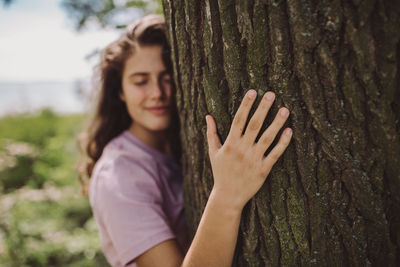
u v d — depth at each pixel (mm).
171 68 1377
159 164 1444
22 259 3475
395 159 831
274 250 981
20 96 9711
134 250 1144
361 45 762
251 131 884
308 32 785
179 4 991
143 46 1361
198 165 1109
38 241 3656
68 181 5223
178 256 1131
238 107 925
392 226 897
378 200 875
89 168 1863
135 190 1259
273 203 955
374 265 917
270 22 815
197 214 1182
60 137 7023
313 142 871
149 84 1393
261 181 917
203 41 956
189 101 1069
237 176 922
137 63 1365
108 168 1330
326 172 883
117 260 1300
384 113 798
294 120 863
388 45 755
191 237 1262
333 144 846
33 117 8391
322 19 774
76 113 9141
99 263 3570
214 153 966
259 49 842
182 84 1087
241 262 1066
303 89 833
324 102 829
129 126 1701
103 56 1540
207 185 1081
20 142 6883
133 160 1379
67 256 3605
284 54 820
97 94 1683
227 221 937
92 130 1735
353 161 851
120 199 1223
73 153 6211
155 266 1121
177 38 1035
